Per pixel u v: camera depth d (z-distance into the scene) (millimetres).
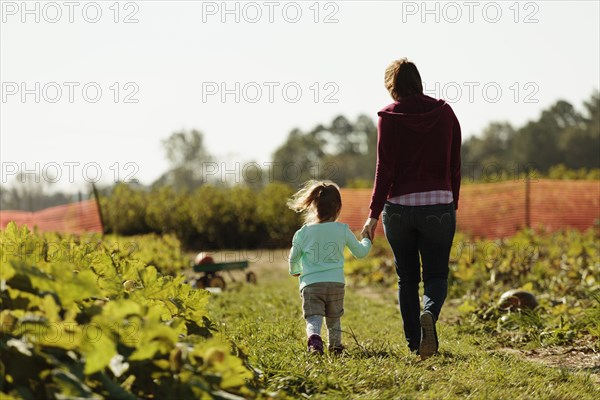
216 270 35312
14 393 7910
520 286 28078
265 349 14797
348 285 35625
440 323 21406
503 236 51438
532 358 17094
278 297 26766
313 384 12203
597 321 18641
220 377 9188
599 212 52188
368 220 15438
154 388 9023
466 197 55531
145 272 12172
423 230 15094
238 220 69562
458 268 30781
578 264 30594
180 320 9977
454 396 11914
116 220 68188
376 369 13195
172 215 68938
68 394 7871
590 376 14516
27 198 99750
